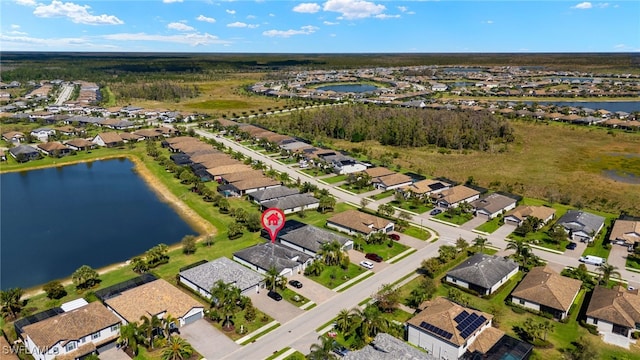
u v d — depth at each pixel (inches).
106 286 3388.3
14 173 6520.7
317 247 3900.1
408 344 2640.3
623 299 2999.5
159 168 6614.2
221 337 2780.5
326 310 3083.2
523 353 2536.9
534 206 4950.8
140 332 2635.3
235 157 7042.3
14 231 4527.6
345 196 5531.5
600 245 4192.9
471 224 4704.7
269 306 3129.9
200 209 5073.8
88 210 5113.2
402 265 3784.5
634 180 6156.5
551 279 3255.4
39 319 2810.0
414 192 5369.1
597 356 2541.8
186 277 3366.1
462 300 3139.8
